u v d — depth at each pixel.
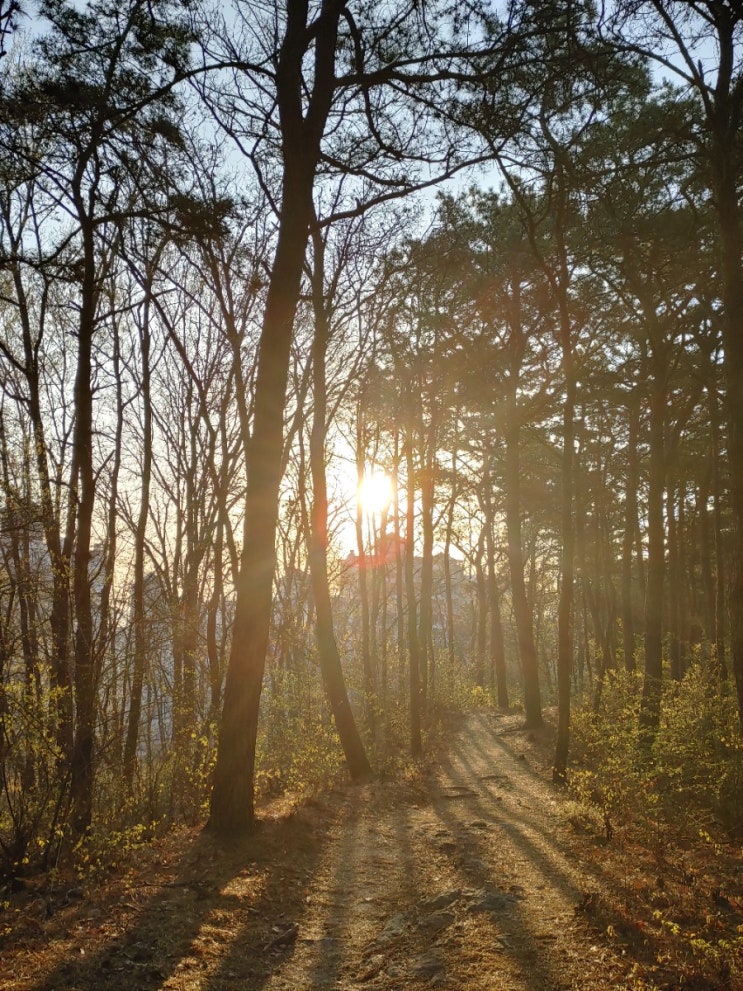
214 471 15.99
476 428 23.92
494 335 19.19
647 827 8.59
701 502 21.86
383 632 27.36
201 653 11.80
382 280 16.23
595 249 14.37
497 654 32.75
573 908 6.05
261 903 6.48
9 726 6.54
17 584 7.21
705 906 5.96
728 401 9.51
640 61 10.69
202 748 9.71
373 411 20.19
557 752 12.93
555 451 20.92
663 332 15.60
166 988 4.66
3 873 6.56
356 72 10.39
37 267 10.91
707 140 11.62
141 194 10.84
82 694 7.60
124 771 8.64
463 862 7.91
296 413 18.14
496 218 16.25
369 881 7.45
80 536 9.58
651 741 11.42
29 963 4.80
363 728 19.09
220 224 10.38
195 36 9.58
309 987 4.92
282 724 14.58
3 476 7.73
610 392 19.38
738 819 8.41
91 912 5.77
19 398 12.24
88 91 9.20
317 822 9.97
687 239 13.02
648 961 4.88
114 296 14.06
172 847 7.88
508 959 5.07
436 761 16.59
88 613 7.91
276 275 9.22
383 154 11.52
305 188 9.40
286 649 17.55
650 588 14.99
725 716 10.09
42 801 6.79
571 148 12.54
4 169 9.57
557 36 9.69
